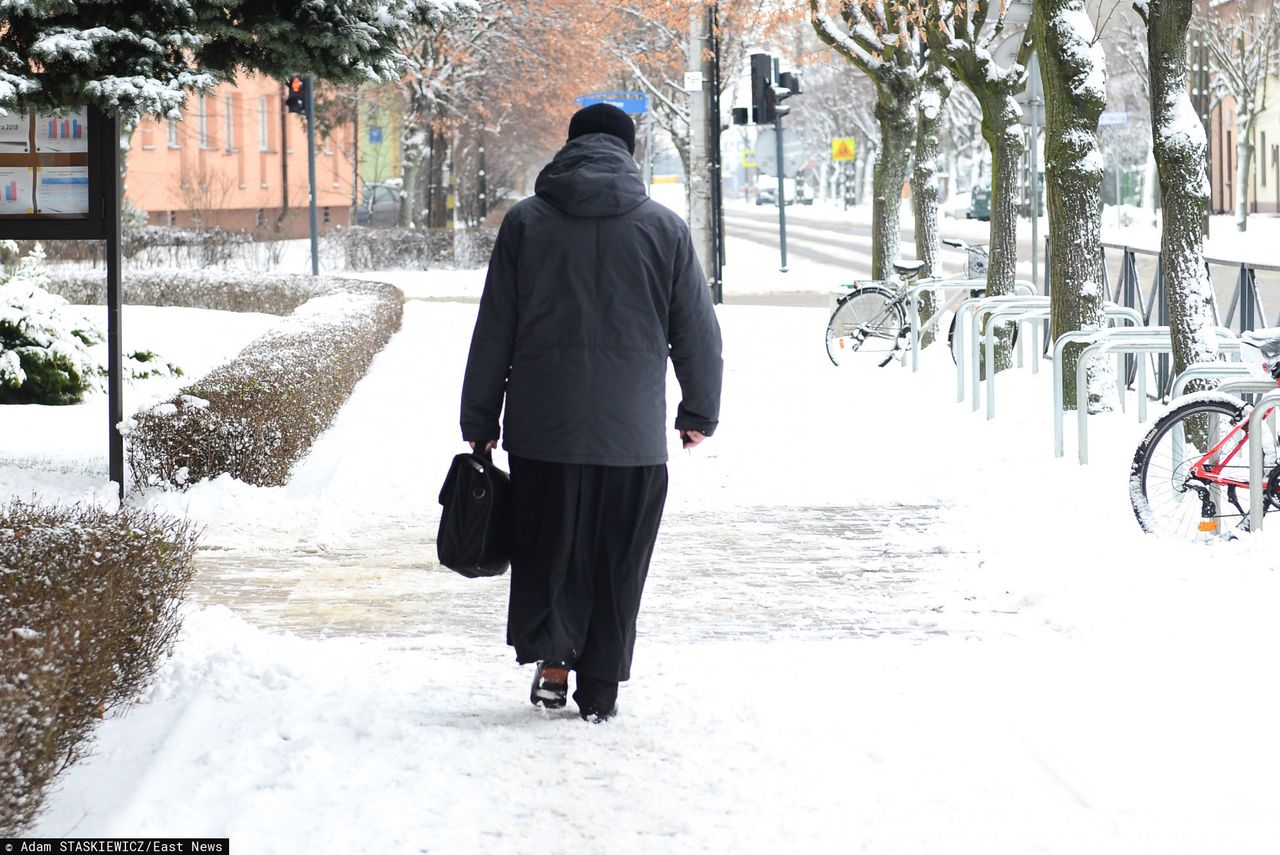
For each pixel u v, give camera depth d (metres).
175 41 24.19
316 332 37.28
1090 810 10.73
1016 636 16.17
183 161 127.88
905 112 52.88
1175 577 17.77
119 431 25.28
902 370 42.62
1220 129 166.25
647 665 15.02
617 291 12.67
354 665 15.00
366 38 25.14
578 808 10.75
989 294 42.12
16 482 25.53
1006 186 41.81
